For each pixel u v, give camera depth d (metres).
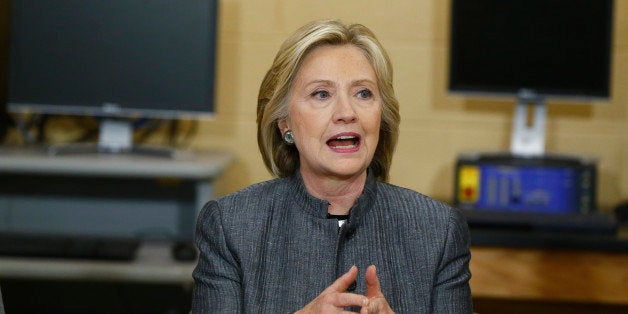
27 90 5.73
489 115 6.21
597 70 5.67
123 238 5.77
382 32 6.17
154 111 5.74
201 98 5.75
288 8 6.16
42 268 5.25
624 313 5.94
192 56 5.74
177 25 5.73
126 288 6.49
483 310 5.89
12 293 6.46
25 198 6.23
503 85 5.70
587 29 5.66
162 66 5.73
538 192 5.43
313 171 2.77
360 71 2.72
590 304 5.93
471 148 6.22
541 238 5.22
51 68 5.73
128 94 5.73
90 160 5.40
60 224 6.25
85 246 5.41
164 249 5.74
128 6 5.72
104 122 5.84
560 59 5.67
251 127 6.24
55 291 6.47
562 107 6.21
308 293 2.63
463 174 5.48
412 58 6.18
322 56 2.73
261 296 2.64
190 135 6.23
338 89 2.70
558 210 5.43
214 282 2.71
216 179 5.67
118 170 5.38
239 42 6.18
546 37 5.66
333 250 2.70
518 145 5.78
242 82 6.20
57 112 5.77
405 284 2.66
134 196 6.24
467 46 5.68
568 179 5.42
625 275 5.20
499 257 5.22
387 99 2.82
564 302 5.93
